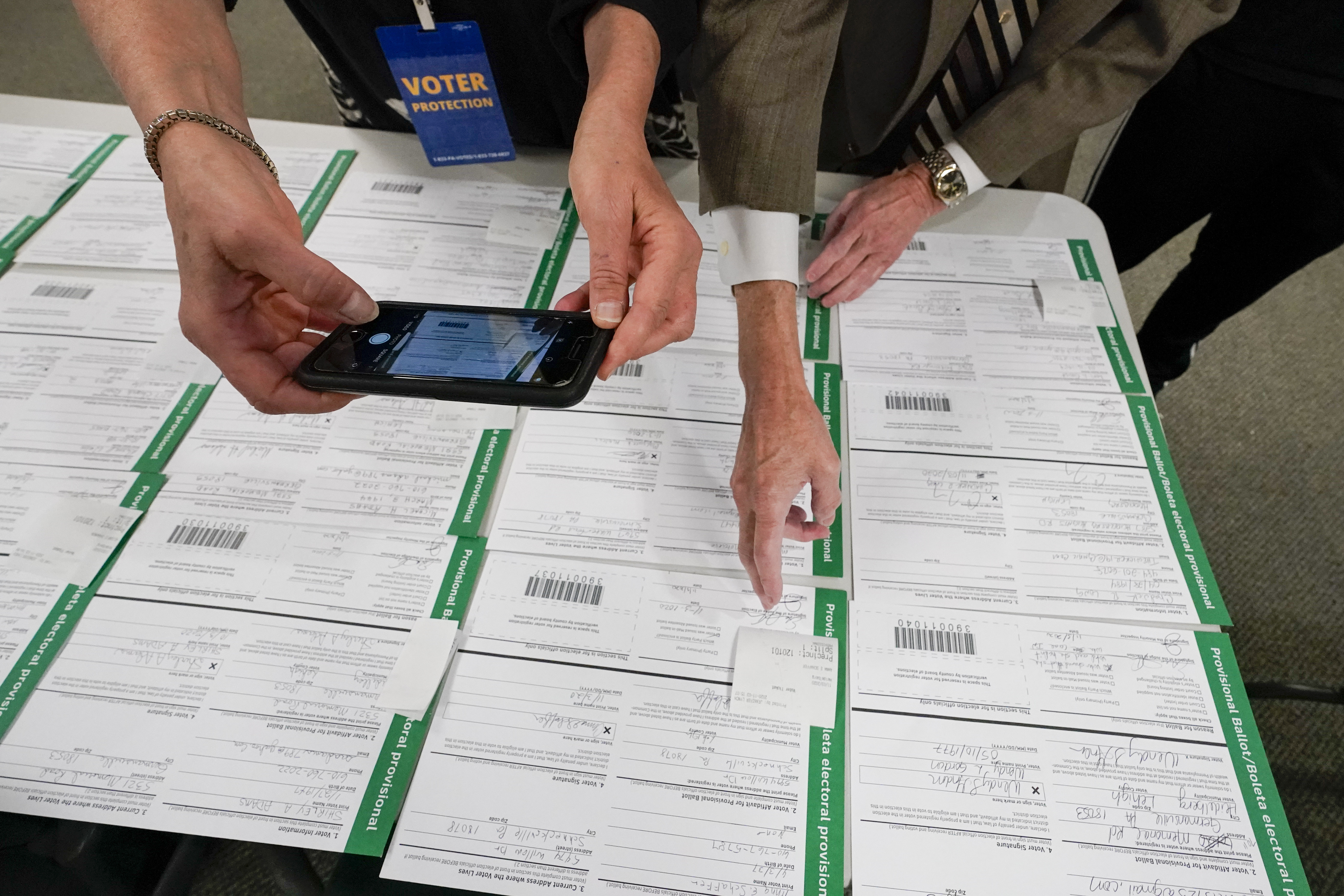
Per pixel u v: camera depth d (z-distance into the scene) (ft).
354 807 1.93
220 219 2.02
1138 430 2.61
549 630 2.20
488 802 1.94
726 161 2.50
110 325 2.90
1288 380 6.11
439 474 2.52
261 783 1.97
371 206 3.28
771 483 2.19
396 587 2.28
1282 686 3.91
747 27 2.49
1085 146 7.05
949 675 2.12
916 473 2.52
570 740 2.02
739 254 2.55
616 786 1.96
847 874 1.86
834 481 2.24
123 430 2.61
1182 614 2.22
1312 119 3.48
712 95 2.55
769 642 2.15
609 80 2.37
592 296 1.98
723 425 2.63
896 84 3.33
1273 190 3.87
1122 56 2.76
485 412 2.66
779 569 2.14
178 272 2.65
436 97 3.05
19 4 8.30
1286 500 5.51
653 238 2.14
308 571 2.31
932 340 2.87
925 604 2.25
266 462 2.54
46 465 2.52
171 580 2.29
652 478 2.51
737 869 1.86
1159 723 2.05
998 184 3.08
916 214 3.03
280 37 8.16
